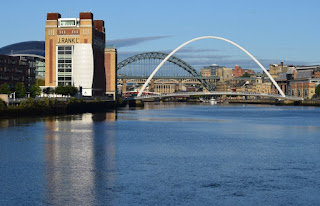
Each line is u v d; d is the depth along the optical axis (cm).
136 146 8119
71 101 18962
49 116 15662
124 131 10712
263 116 17662
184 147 8062
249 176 5728
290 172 5962
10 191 5016
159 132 10600
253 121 14600
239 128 11850
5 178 5556
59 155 7069
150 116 17250
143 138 9331
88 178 5569
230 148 7994
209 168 6188
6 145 8019
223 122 14062
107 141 8756
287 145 8450
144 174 5800
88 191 5022
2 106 13550
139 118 15800
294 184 5344
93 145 8181
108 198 4784
